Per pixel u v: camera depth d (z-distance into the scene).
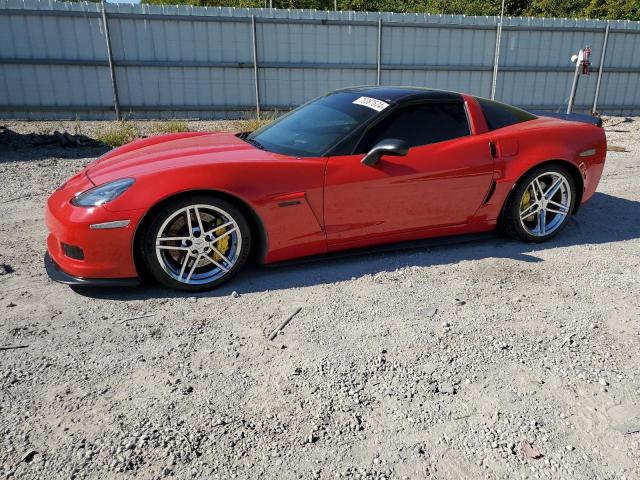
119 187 3.02
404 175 3.55
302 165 3.31
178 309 3.05
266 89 13.19
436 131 3.76
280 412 2.17
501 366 2.52
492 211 3.98
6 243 4.11
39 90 11.98
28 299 3.15
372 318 2.97
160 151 3.64
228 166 3.15
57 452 1.93
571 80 14.46
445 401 2.26
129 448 1.95
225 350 2.63
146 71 12.39
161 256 3.10
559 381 2.40
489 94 14.34
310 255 3.56
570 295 3.29
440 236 3.97
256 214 3.22
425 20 13.28
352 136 3.52
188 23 12.23
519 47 13.91
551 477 1.86
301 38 12.91
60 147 8.63
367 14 12.98
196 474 1.84
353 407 2.21
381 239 3.70
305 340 2.74
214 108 13.02
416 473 1.87
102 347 2.64
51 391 2.29
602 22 13.95
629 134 11.46
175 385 2.34
